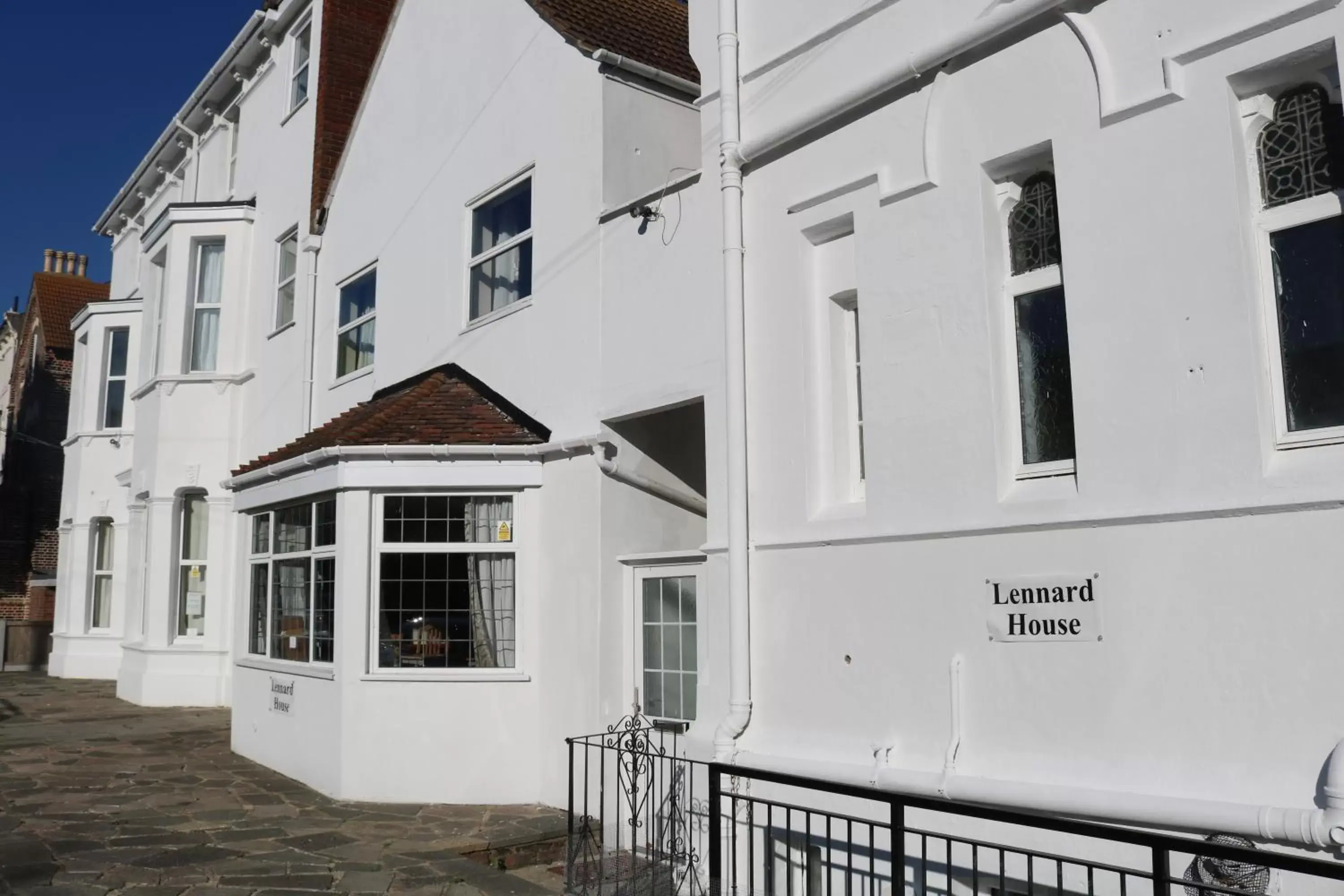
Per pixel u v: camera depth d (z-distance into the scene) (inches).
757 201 313.9
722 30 323.9
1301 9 198.4
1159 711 210.2
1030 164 249.9
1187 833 200.4
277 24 673.6
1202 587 206.1
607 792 353.1
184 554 675.4
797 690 284.2
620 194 385.7
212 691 650.8
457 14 485.1
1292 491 194.5
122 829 339.3
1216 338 207.9
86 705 657.0
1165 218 217.2
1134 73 223.9
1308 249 204.7
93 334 871.7
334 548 412.2
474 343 449.4
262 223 679.1
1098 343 225.9
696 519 397.1
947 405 254.7
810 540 283.9
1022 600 234.4
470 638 398.0
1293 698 192.5
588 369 378.9
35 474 1055.6
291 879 286.4
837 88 291.9
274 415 628.1
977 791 232.7
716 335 323.6
